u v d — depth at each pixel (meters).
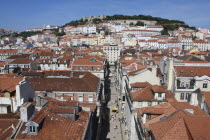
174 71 61.31
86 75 78.94
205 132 28.33
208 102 45.50
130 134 58.47
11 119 33.47
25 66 113.00
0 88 51.03
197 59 76.88
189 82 59.47
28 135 30.20
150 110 44.75
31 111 33.41
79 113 39.34
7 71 86.38
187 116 30.58
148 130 36.78
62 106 38.72
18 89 43.09
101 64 107.25
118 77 129.38
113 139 66.62
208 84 58.38
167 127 30.25
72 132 31.67
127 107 71.31
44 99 40.97
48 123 32.09
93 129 48.69
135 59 125.38
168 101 53.00
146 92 57.88
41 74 81.31
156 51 181.12
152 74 68.81
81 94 64.25
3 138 29.33
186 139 27.98
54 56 143.75
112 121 80.44
